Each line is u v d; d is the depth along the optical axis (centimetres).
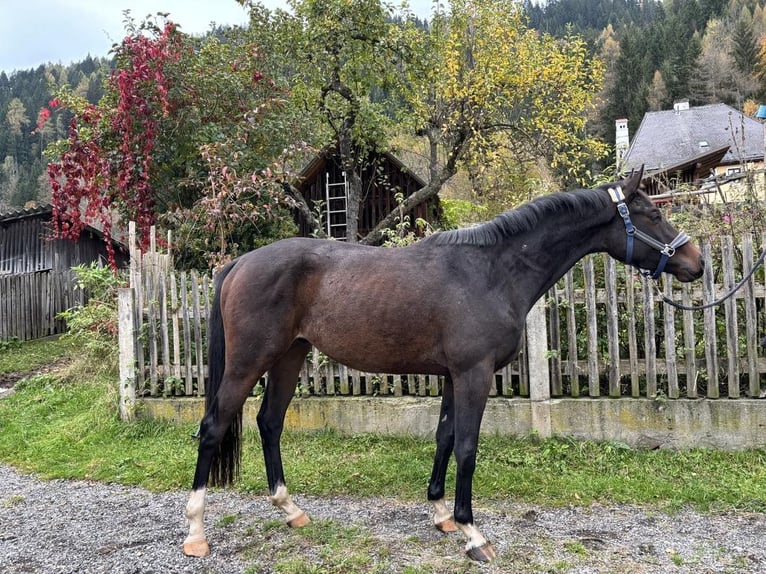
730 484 388
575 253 338
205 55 952
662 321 470
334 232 1567
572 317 470
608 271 460
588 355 470
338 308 323
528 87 1433
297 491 411
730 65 3978
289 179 827
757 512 354
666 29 4812
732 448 438
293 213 1485
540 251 327
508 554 308
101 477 454
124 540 341
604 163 2214
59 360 984
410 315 313
